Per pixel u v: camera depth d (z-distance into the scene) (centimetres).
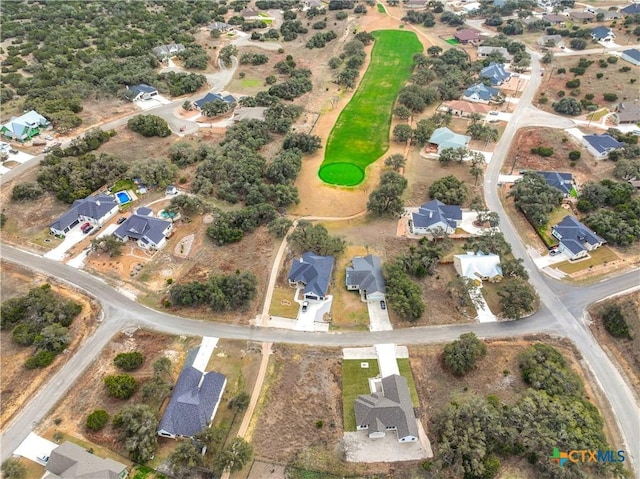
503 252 10056
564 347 8456
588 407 7269
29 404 7350
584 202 11431
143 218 10512
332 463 6762
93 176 12019
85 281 9562
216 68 18938
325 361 8188
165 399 7462
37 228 10806
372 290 9262
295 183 12744
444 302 9288
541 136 14388
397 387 7475
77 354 8162
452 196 11619
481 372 7969
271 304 9219
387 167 13250
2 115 14650
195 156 13162
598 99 16225
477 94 16262
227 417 7288
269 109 15100
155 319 8856
